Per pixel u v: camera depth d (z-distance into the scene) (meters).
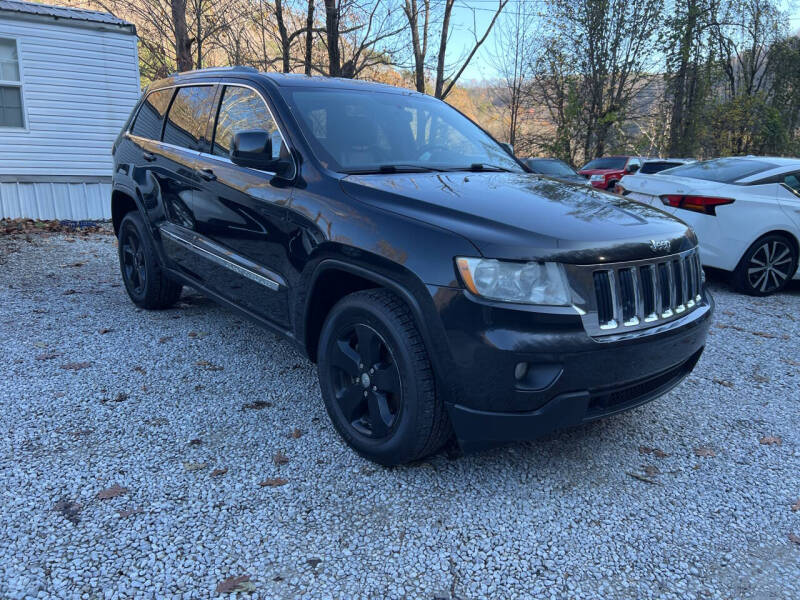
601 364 2.46
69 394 3.46
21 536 2.25
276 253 3.28
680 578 2.23
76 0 19.69
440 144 3.82
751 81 34.16
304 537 2.35
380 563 2.23
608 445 3.19
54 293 5.69
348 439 2.95
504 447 3.11
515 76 26.55
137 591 2.03
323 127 3.41
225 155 3.81
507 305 2.36
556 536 2.43
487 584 2.15
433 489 2.70
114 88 13.23
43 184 11.26
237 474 2.75
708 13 25.80
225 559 2.20
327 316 3.00
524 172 3.83
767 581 2.23
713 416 3.58
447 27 17.33
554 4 24.78
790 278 6.68
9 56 11.88
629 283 2.59
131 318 4.94
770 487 2.85
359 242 2.72
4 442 2.90
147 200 4.60
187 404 3.41
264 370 3.94
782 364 4.49
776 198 6.44
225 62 19.69
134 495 2.54
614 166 18.81
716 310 6.00
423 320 2.49
